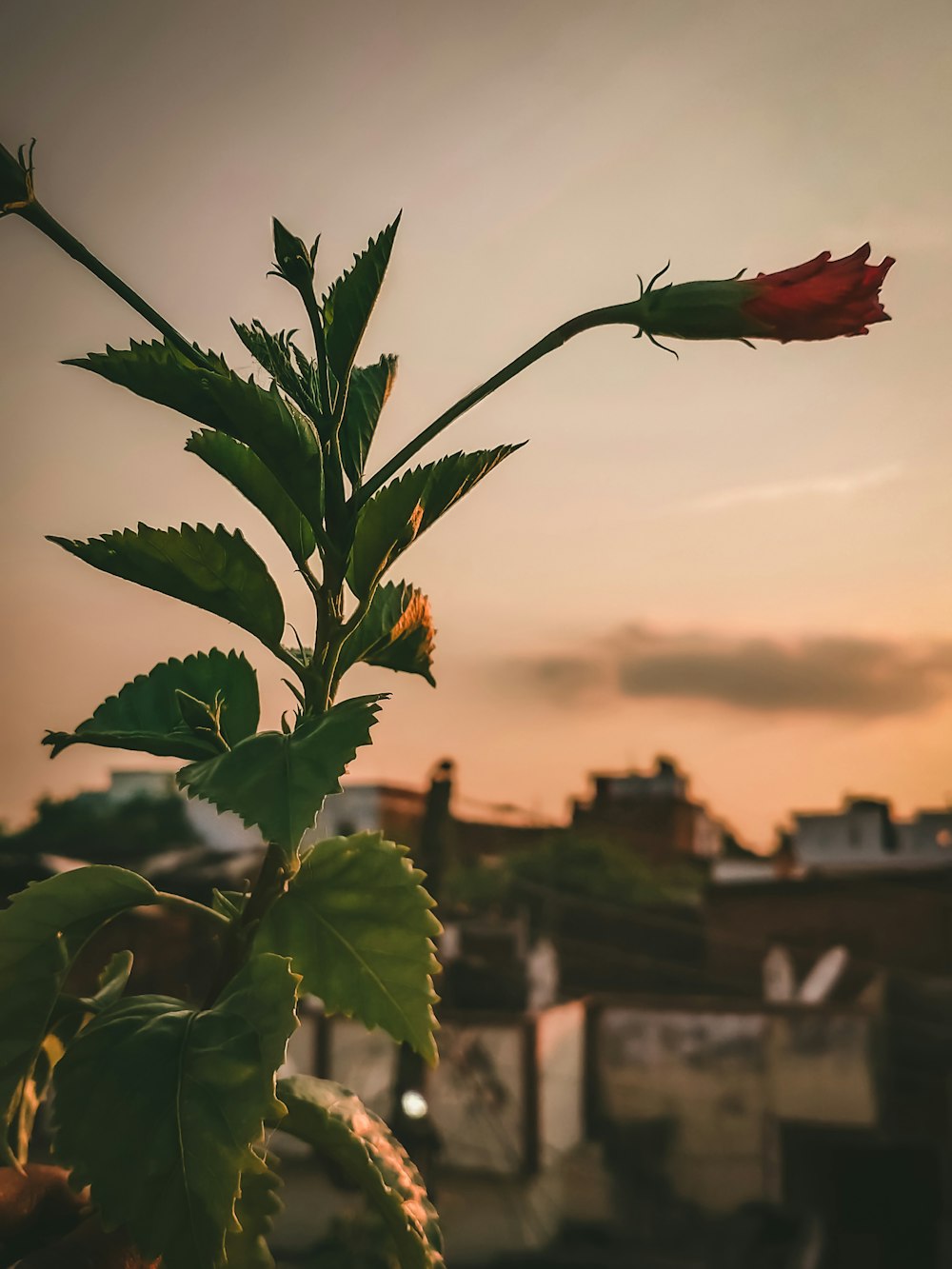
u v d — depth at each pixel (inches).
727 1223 670.5
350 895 36.7
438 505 35.7
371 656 40.1
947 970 965.8
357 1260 279.6
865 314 32.3
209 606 36.2
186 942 393.1
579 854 1299.2
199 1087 29.5
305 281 34.5
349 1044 666.8
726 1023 745.0
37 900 34.5
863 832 1534.2
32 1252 35.4
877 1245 682.8
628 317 33.9
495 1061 706.2
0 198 31.7
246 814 27.6
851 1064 713.0
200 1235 27.9
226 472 36.6
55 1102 29.5
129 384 33.3
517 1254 623.5
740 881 1031.0
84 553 35.4
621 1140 748.6
